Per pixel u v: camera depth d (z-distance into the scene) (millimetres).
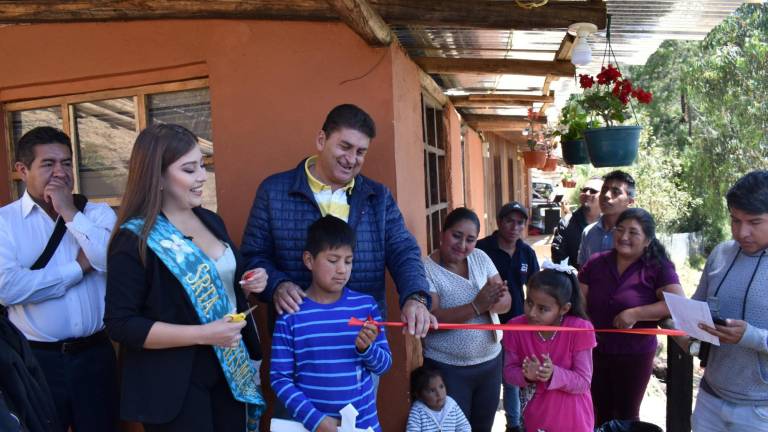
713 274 2447
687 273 12438
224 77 3156
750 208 2189
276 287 2279
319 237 2139
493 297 2889
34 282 2287
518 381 2635
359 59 3021
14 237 2389
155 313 1926
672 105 19719
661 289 3014
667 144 19328
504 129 8250
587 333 2547
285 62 3092
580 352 2549
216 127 3182
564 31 3496
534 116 7270
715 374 2402
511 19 2936
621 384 3166
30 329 2363
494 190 10875
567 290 2521
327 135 2357
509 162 13445
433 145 4914
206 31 3170
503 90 5746
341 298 2244
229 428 2104
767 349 2104
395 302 3051
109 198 3486
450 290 3062
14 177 3605
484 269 3174
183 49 3213
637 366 3125
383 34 2848
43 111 3572
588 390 2590
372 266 2496
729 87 14453
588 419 2576
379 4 2904
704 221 15914
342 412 1947
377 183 2621
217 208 3199
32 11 3252
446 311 2990
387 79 2996
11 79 3473
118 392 2637
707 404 2463
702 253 15430
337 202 2488
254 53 3121
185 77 3287
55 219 2500
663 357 5738
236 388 2080
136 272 1901
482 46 3926
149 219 1910
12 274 2268
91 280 2484
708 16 3572
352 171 2402
